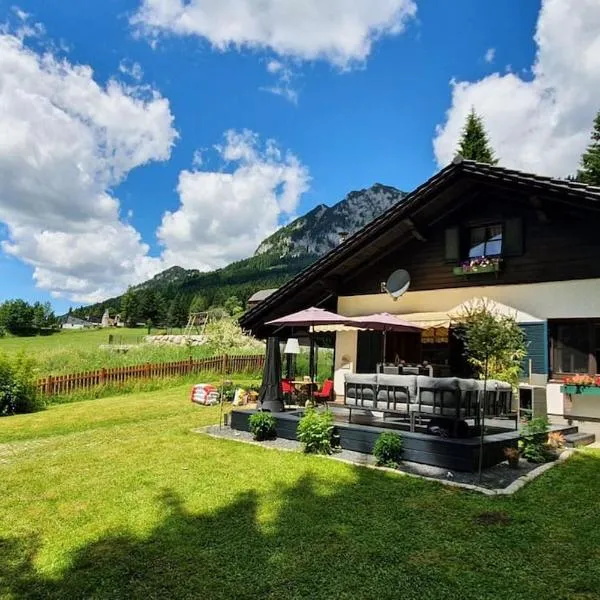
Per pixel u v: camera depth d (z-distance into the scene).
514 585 5.74
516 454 10.60
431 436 11.10
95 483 9.85
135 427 15.91
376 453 10.82
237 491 9.16
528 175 14.48
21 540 7.36
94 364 31.61
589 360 14.70
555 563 6.25
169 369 28.91
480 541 6.88
